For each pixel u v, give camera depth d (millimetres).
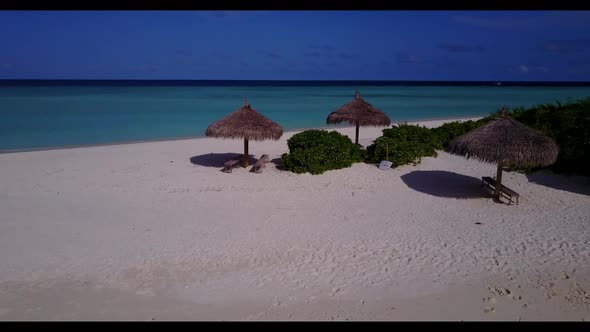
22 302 7355
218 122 15234
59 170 16078
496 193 12398
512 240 9703
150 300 7426
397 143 16234
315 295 7562
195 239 9781
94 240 9734
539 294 7586
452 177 14672
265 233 10125
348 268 8477
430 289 7738
